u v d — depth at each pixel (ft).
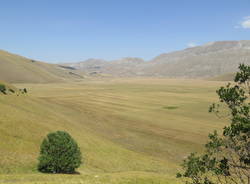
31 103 280.72
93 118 302.25
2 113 187.62
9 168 108.37
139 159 169.27
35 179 91.30
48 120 221.25
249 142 46.03
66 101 437.58
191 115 344.49
